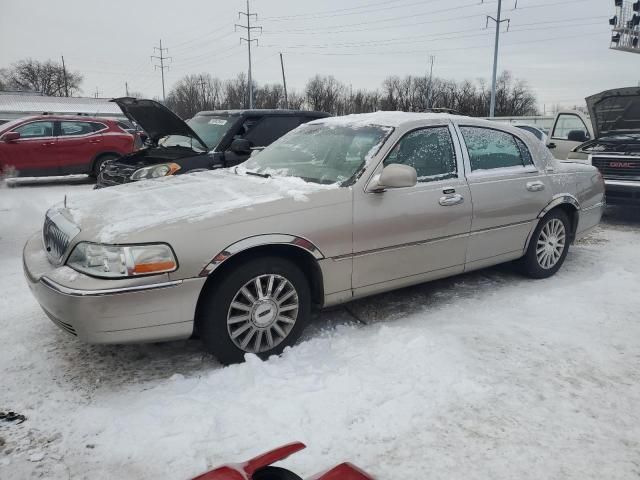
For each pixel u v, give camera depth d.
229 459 2.41
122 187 4.00
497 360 3.37
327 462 2.41
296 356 3.34
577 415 2.79
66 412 2.77
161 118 7.11
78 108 43.53
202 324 3.13
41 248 3.54
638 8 19.20
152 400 2.85
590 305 4.33
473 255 4.32
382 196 3.67
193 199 3.40
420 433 2.62
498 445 2.54
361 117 4.38
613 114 8.32
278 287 3.32
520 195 4.56
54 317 2.97
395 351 3.36
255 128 7.32
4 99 42.50
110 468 2.36
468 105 63.59
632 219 8.35
